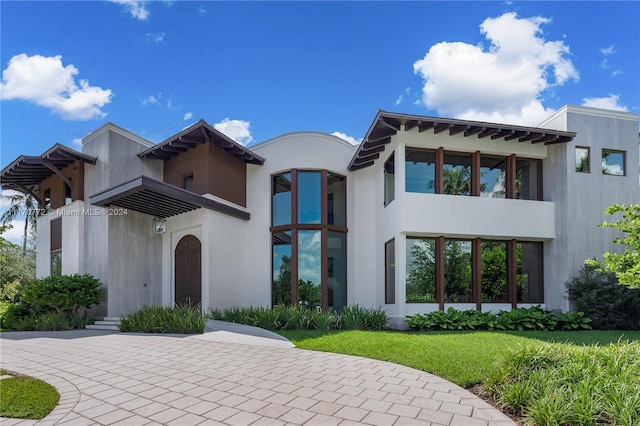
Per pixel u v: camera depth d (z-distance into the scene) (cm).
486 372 563
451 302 1224
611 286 1144
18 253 2338
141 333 1039
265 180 1483
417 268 1220
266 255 1441
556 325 1136
